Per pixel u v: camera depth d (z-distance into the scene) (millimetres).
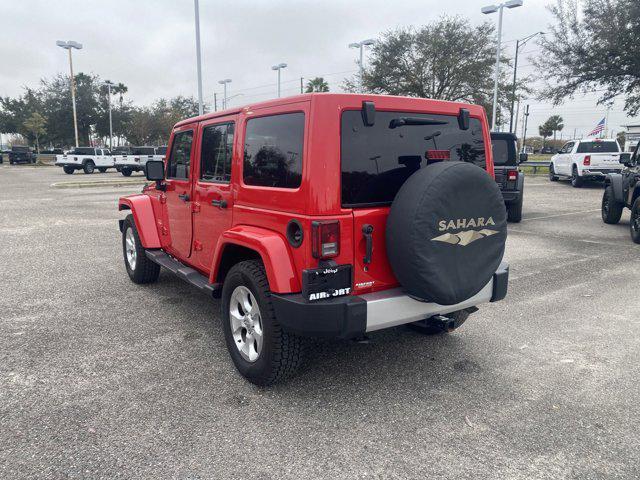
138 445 2855
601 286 6188
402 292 3316
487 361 4016
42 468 2648
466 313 4254
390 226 3129
